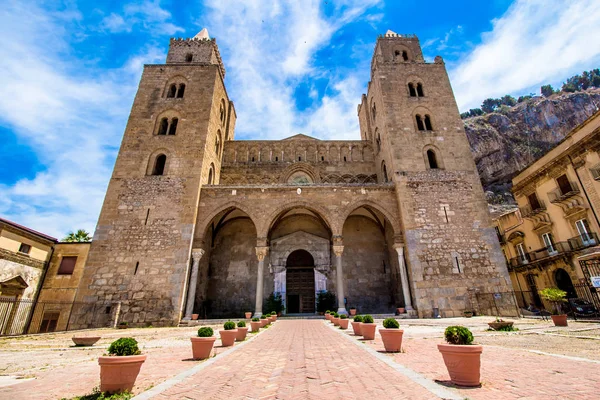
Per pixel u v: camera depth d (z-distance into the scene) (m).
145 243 24.81
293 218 33.72
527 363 7.36
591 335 12.00
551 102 75.38
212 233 32.00
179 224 25.52
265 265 31.30
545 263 30.94
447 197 27.53
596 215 25.48
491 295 24.19
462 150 29.72
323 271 31.23
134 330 19.64
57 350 11.84
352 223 33.41
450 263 25.08
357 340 11.73
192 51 35.62
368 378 6.09
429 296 24.03
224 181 35.44
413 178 28.17
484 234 26.17
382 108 32.16
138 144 28.81
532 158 68.44
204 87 32.03
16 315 25.89
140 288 23.34
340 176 36.31
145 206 26.12
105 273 23.73
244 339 12.91
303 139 38.59
